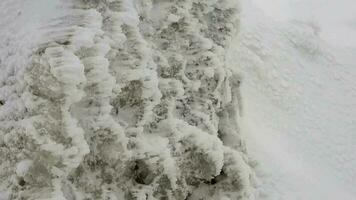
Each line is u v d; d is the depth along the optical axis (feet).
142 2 17.49
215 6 20.52
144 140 15.74
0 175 13.78
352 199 25.39
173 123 16.84
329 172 26.96
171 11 18.44
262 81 28.84
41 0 15.01
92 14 14.43
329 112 30.37
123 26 15.56
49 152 12.94
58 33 13.73
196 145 17.12
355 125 30.42
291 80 30.19
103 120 14.33
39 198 12.81
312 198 22.81
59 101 13.10
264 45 30.25
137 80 15.52
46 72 13.15
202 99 18.86
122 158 14.93
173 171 16.14
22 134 13.33
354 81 33.09
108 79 14.24
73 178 14.15
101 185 14.83
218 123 20.25
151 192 15.85
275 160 23.43
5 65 14.51
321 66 32.65
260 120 26.91
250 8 32.30
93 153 14.61
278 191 21.98
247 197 18.39
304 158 26.78
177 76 18.17
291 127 28.09
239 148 20.48
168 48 18.26
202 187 18.08
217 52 19.85
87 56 13.99
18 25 14.89
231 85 21.54
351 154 28.48
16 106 13.84
